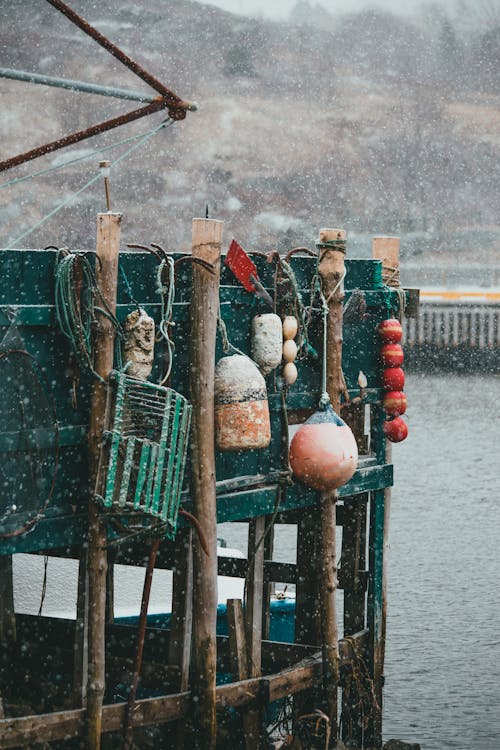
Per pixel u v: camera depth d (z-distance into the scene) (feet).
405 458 102.58
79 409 28.02
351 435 33.55
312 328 34.58
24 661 34.78
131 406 28.37
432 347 169.37
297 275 34.17
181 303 30.25
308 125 287.89
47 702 34.04
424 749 43.73
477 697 48.21
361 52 311.68
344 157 284.20
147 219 242.78
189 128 268.21
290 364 33.12
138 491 27.37
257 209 265.75
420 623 57.11
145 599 29.01
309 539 36.17
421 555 69.67
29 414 26.86
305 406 34.53
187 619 30.89
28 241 213.46
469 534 74.95
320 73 299.17
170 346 29.01
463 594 61.87
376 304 36.60
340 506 37.78
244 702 31.73
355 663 36.09
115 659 32.24
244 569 39.27
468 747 43.80
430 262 267.80
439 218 282.36
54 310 27.17
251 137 275.80
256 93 290.56
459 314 168.66
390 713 46.70
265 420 31.14
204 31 295.48
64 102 247.91
